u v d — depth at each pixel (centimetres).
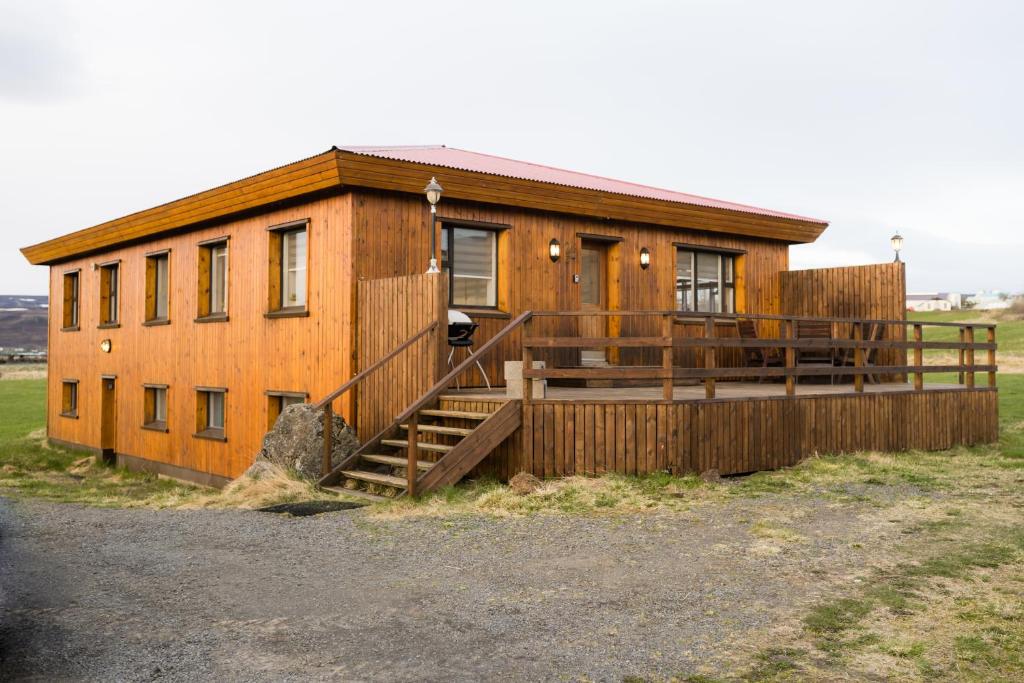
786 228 1641
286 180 1188
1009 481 963
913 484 941
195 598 554
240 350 1377
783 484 934
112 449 1811
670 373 945
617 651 457
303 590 570
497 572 611
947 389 1322
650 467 945
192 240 1514
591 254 1416
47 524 782
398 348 998
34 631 490
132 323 1712
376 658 448
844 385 1440
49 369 2081
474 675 425
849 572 602
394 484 888
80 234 1800
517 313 1289
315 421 1004
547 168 1659
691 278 1563
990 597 543
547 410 941
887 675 424
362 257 1144
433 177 1141
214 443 1443
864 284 1572
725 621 502
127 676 423
